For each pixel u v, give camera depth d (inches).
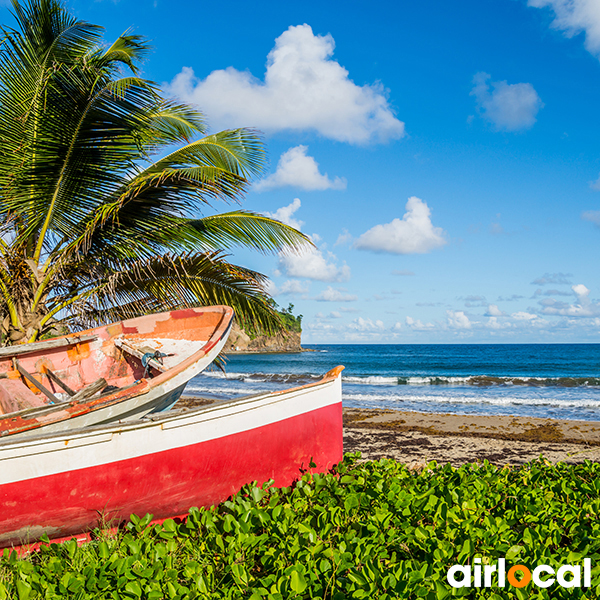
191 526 125.3
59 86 227.5
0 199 246.4
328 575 98.5
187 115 315.6
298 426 167.0
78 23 267.4
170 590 92.7
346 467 181.3
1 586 94.4
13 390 170.6
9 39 245.4
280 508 129.1
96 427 123.0
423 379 1000.9
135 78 248.7
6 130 240.2
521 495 142.7
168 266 278.8
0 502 112.2
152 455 131.2
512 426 395.2
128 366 240.8
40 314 270.8
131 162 261.1
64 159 240.7
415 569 97.1
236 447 147.2
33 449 115.3
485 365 1732.3
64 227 269.3
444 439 344.5
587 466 177.5
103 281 281.9
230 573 102.1
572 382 941.8
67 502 120.6
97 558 111.2
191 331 247.3
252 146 315.6
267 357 2883.9
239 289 313.3
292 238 304.3
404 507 131.3
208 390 834.8
